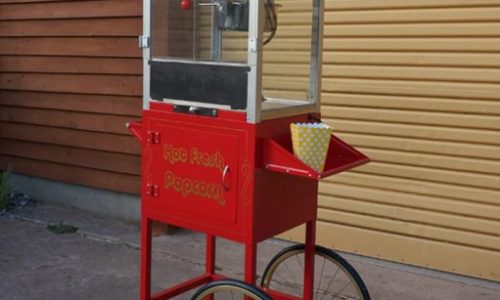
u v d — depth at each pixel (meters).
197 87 3.27
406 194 4.82
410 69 4.70
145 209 3.55
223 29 3.22
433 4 4.57
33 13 6.41
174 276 4.78
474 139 4.53
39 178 6.69
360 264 4.99
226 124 3.18
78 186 6.40
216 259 5.09
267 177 3.18
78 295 4.43
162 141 3.44
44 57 6.42
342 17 4.92
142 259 3.59
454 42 4.52
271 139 3.16
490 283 4.59
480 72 4.46
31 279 4.68
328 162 3.47
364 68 4.88
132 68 5.78
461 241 4.64
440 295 4.47
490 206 4.53
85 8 6.01
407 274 4.82
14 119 6.77
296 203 3.41
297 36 3.45
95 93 6.07
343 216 5.09
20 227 5.86
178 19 3.37
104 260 5.08
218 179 3.23
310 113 3.50
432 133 4.68
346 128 5.00
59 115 6.39
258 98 3.09
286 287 4.61
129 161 5.95
